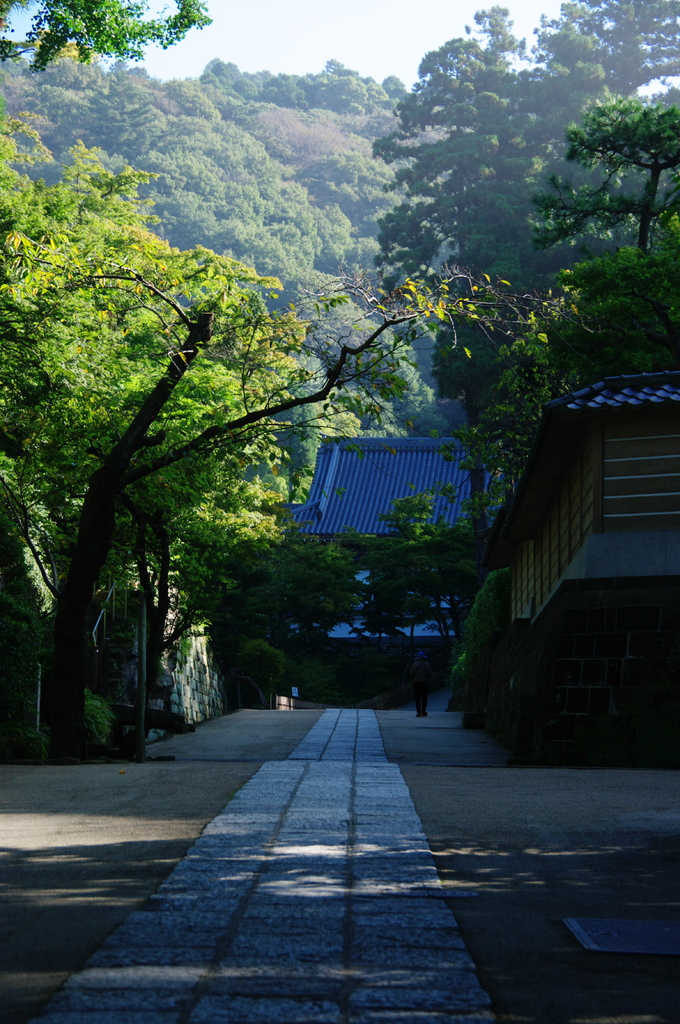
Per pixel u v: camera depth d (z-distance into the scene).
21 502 14.52
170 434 14.59
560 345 18.28
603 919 4.34
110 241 22.81
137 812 6.93
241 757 14.97
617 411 13.17
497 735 18.36
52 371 13.04
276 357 14.08
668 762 11.91
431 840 5.98
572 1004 3.33
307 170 126.81
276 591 38.59
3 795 7.87
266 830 6.15
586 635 13.09
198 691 27.53
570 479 15.53
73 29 16.36
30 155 29.20
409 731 20.05
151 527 16.19
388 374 12.56
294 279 88.69
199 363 17.00
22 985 3.42
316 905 4.41
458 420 70.81
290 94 159.62
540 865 5.38
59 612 13.43
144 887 4.75
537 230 22.25
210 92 139.12
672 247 16.66
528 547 20.97
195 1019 3.08
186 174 104.06
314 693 37.56
